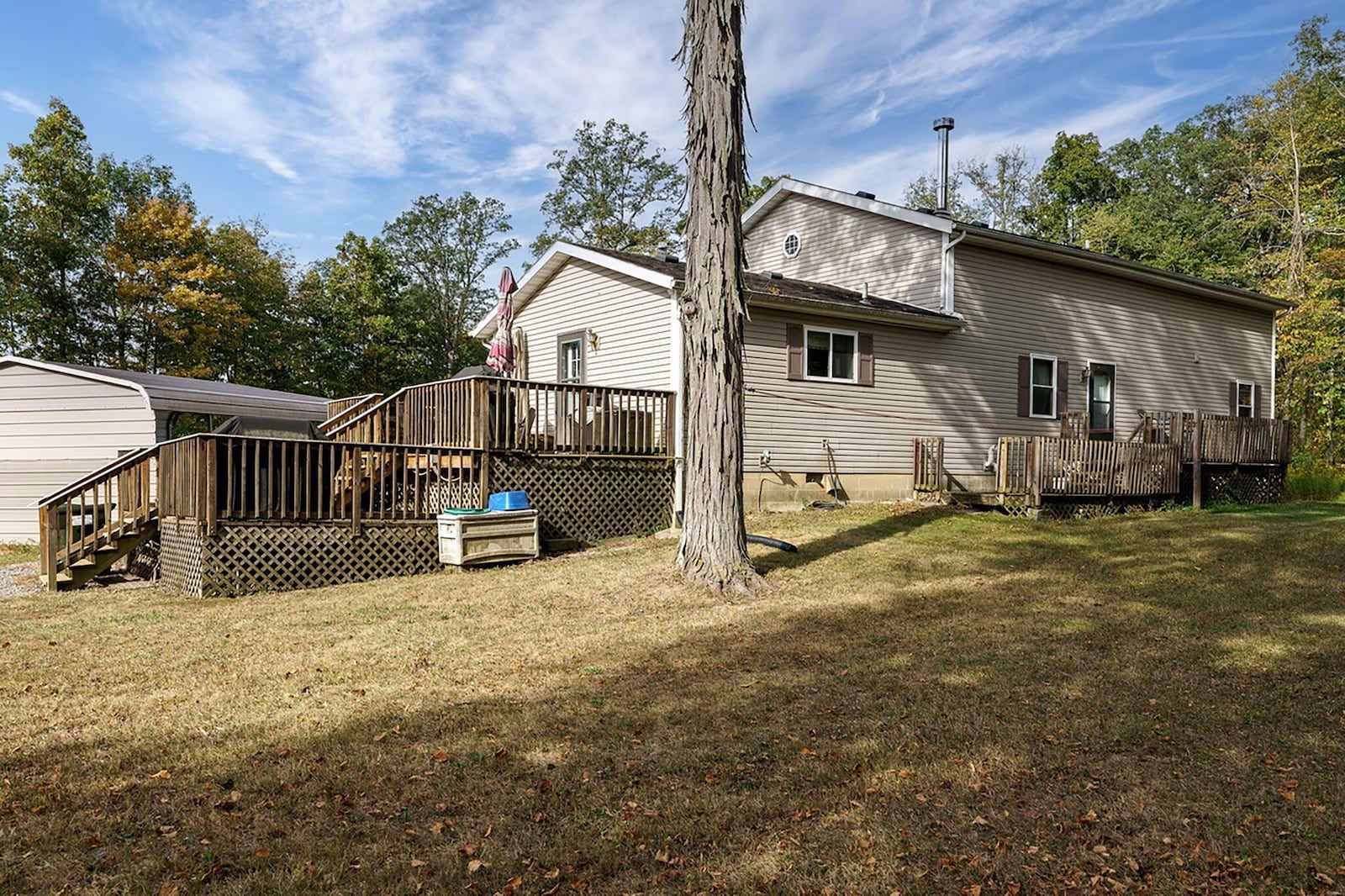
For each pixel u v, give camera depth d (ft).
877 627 22.61
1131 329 59.82
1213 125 127.65
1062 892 9.56
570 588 28.32
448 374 131.13
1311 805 11.61
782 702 16.26
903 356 49.29
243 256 101.35
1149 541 36.63
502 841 10.70
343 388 109.40
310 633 22.31
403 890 9.57
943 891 9.57
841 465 46.85
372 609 25.43
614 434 39.83
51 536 30.73
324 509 32.04
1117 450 47.98
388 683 17.63
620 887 9.70
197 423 78.64
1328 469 67.15
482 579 30.60
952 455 51.08
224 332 94.02
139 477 33.12
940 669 18.51
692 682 17.67
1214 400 65.36
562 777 12.70
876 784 12.41
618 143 140.56
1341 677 17.58
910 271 52.24
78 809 11.52
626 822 11.23
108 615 24.99
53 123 84.89
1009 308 53.16
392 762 13.17
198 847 10.43
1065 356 56.13
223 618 24.41
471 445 35.68
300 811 11.50
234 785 12.32
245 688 17.16
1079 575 29.89
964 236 49.49
